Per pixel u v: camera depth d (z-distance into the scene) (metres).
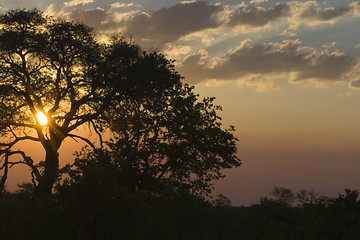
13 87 41.44
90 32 42.62
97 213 15.73
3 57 41.84
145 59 41.16
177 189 18.06
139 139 37.00
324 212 17.36
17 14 40.41
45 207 15.80
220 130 37.41
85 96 41.94
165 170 34.47
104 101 41.53
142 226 16.55
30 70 43.81
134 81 39.75
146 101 40.88
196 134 36.50
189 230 17.27
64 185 16.22
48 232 15.72
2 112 42.44
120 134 39.12
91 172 15.87
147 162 34.00
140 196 16.67
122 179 29.66
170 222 17.20
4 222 16.83
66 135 41.81
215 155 37.34
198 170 35.88
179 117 36.50
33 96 42.28
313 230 17.67
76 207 15.86
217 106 38.25
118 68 40.75
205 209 17.52
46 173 16.88
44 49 40.38
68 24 41.62
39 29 42.25
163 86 40.31
